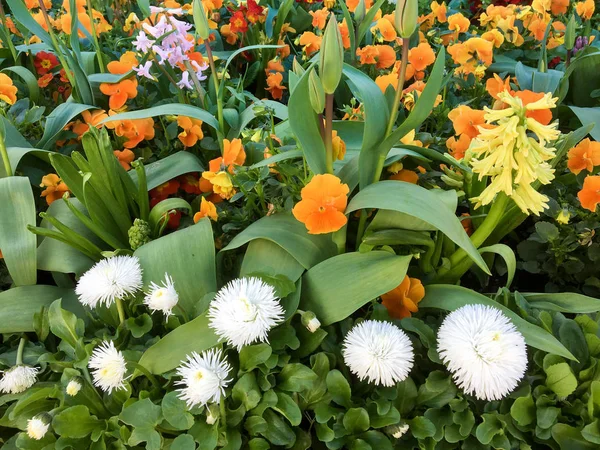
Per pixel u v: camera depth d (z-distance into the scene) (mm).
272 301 309
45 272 474
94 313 391
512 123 290
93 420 316
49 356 346
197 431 297
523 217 409
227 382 293
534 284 468
